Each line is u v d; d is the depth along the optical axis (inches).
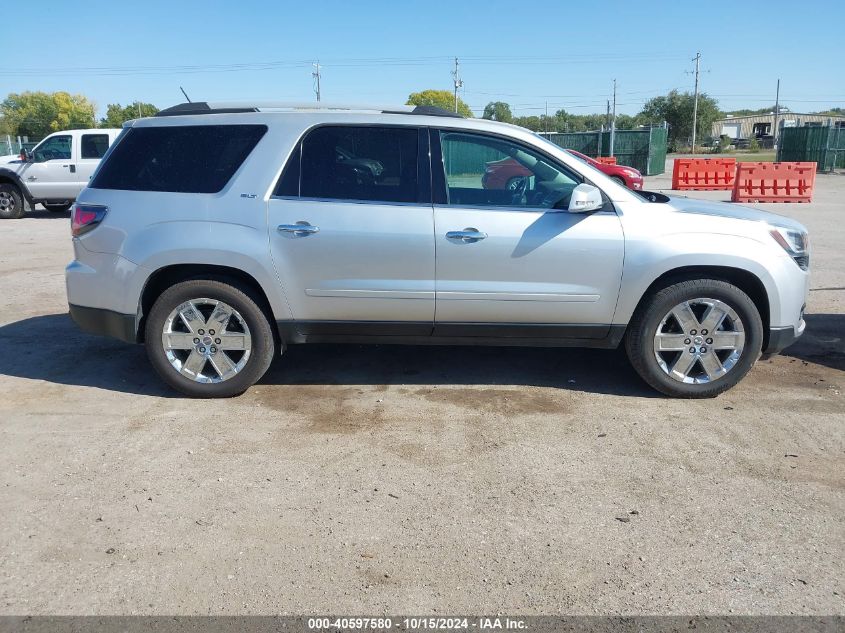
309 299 188.5
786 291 190.1
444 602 113.7
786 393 201.9
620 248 185.5
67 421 180.7
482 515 138.6
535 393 201.3
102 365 223.5
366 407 191.0
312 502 143.0
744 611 111.7
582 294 187.6
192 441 169.9
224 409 189.3
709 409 190.2
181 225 186.4
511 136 189.2
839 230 532.1
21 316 283.4
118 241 188.9
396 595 115.3
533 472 155.7
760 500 144.6
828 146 1259.2
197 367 194.1
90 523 134.9
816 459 162.1
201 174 190.1
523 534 132.3
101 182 194.4
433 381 210.8
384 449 166.4
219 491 146.9
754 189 767.7
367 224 184.1
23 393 199.3
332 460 160.9
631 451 165.6
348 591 116.2
